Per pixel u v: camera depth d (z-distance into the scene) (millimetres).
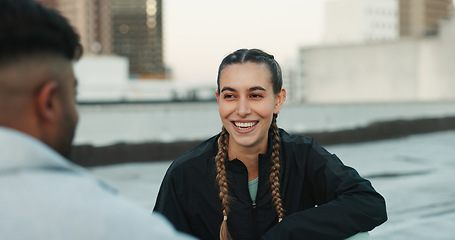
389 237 4793
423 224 5270
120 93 29719
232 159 1455
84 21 164375
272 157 1436
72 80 620
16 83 560
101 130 10266
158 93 27656
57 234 506
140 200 6543
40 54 569
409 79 45719
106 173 8562
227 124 1400
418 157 11188
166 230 553
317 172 1456
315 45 50250
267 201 1432
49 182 530
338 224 1283
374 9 128375
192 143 10406
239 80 1353
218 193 1412
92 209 525
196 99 25609
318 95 50031
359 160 10711
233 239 1439
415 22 169125
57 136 608
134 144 9750
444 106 20156
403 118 17188
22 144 527
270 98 1376
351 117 16312
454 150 12422
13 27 546
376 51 47406
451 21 44531
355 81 48344
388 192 7113
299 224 1271
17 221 505
